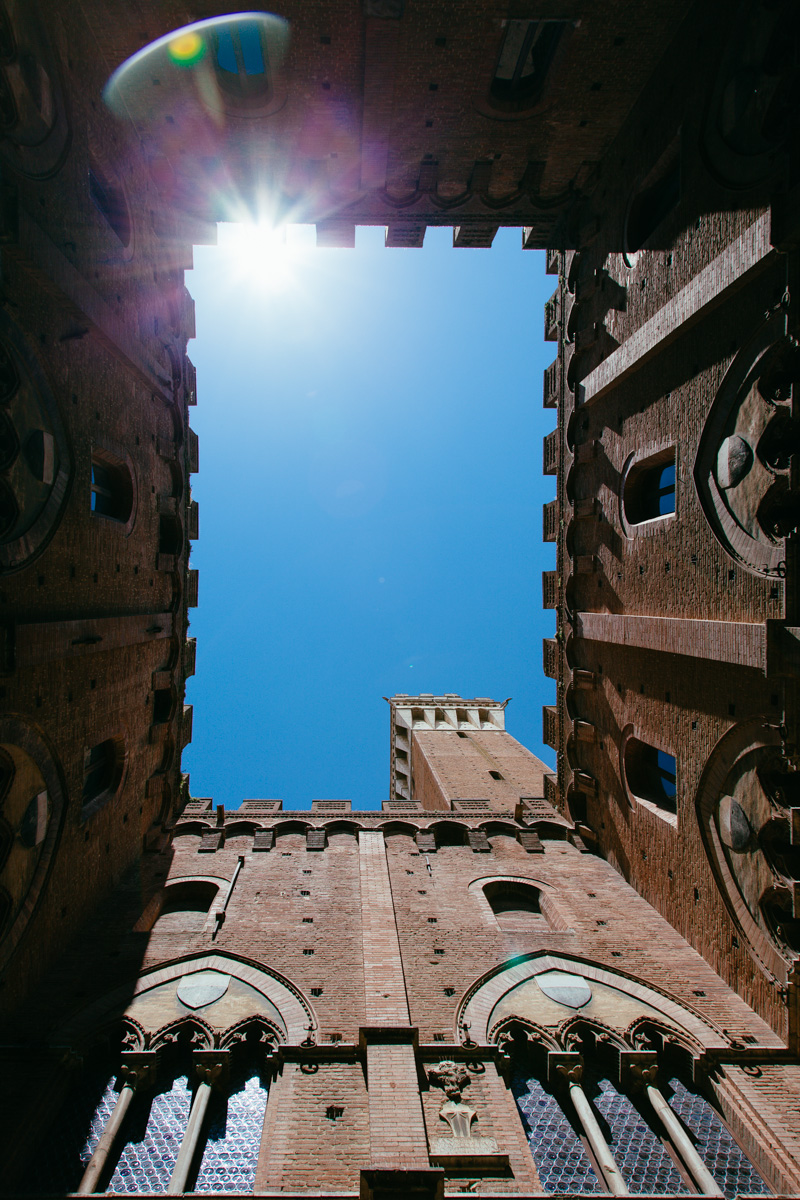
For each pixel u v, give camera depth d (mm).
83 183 13984
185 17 14211
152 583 18844
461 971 13734
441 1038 11945
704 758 13664
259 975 13523
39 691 12242
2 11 10703
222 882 17281
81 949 14133
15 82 11086
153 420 18891
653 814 16297
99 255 14766
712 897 13688
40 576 11969
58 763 13234
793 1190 9383
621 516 17594
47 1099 10625
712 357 13062
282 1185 9391
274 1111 10602
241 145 18203
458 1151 9883
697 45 13781
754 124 11602
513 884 17766
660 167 15648
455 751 37281
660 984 13305
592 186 19703
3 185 10344
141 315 17500
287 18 14438
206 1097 11000
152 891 16703
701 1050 11633
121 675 16781
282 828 20484
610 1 13859
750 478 11781
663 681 15523
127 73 15680
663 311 14656
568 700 21297
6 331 10672
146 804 19250
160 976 13445
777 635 10453
